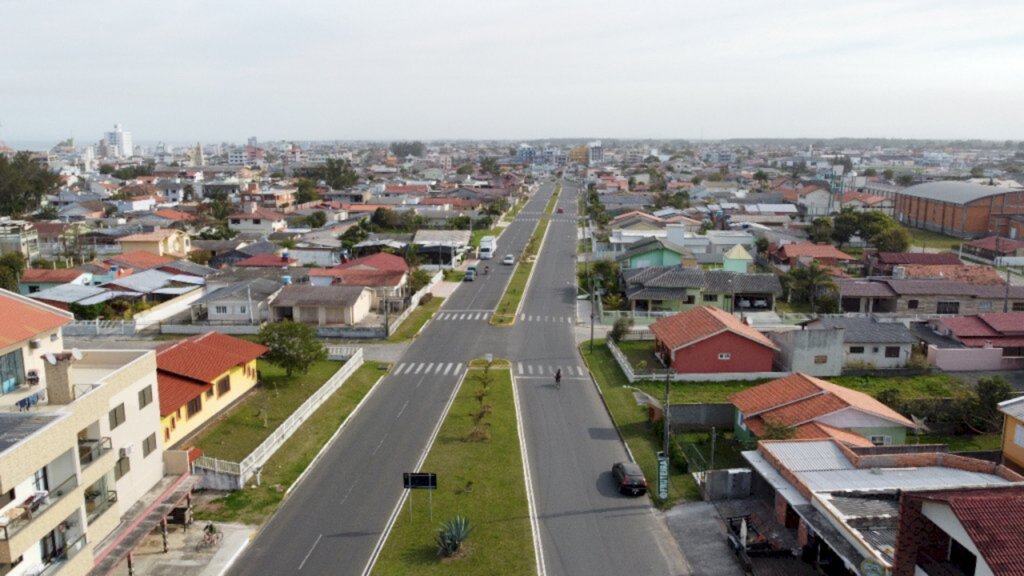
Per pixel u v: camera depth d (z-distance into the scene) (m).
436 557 31.20
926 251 115.94
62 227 114.88
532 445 43.53
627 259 92.75
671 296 75.62
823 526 28.22
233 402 47.00
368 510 35.28
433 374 57.12
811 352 56.25
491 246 112.81
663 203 165.12
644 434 45.09
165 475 34.78
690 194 184.25
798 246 98.75
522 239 131.50
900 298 75.44
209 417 43.72
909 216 150.62
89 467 27.31
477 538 32.78
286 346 51.75
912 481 31.75
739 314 74.62
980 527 21.09
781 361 58.16
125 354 34.22
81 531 26.55
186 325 68.69
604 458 41.81
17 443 23.25
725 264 90.56
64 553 25.44
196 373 42.81
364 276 79.88
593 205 167.25
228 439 41.78
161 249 101.88
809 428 39.34
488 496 36.88
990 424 45.12
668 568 30.62
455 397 51.62
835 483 31.59
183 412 40.59
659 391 53.16
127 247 100.88
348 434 45.00
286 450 41.44
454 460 40.94
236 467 36.94
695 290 76.69
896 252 101.50
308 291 72.69
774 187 196.12
